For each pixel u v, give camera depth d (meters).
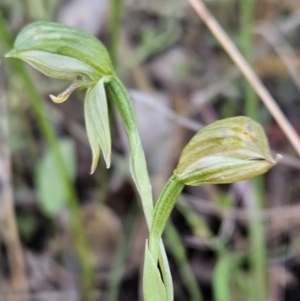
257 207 0.17
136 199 0.20
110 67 0.10
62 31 0.10
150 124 0.20
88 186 0.21
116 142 0.20
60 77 0.10
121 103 0.10
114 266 0.19
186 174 0.10
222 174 0.10
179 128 0.20
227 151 0.10
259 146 0.09
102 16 0.22
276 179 0.20
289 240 0.19
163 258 0.10
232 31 0.24
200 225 0.18
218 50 0.23
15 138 0.20
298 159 0.20
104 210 0.20
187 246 0.19
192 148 0.10
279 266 0.18
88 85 0.10
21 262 0.18
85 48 0.10
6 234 0.18
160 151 0.20
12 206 0.18
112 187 0.20
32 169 0.21
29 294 0.18
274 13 0.24
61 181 0.17
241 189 0.19
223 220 0.19
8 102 0.20
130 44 0.23
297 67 0.22
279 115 0.16
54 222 0.20
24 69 0.16
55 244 0.19
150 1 0.23
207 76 0.23
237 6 0.24
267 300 0.18
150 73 0.23
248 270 0.18
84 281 0.18
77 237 0.17
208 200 0.19
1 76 0.20
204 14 0.16
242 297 0.17
